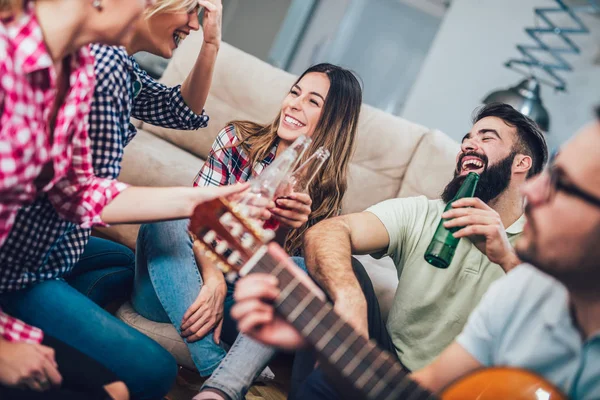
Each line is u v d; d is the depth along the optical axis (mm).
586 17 3551
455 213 1354
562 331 999
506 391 949
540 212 989
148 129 2537
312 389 1111
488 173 1477
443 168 2375
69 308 1179
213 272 1441
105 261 1573
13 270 1139
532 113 3227
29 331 1047
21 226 1104
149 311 1515
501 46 3846
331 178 1695
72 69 1015
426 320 1407
